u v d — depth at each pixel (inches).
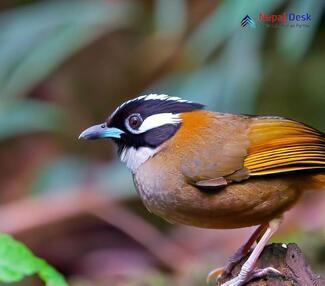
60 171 571.2
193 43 557.9
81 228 526.9
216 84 497.7
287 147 310.3
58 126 621.9
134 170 325.7
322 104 538.6
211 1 587.2
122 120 326.3
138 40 640.4
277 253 298.5
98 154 635.5
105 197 531.2
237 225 319.0
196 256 489.7
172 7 575.5
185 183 309.1
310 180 315.6
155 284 446.6
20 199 609.9
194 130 317.7
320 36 525.3
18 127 587.2
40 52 562.3
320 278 293.3
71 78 668.1
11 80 565.9
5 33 575.8
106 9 593.3
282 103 539.2
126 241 526.3
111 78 663.1
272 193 309.0
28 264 244.1
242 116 326.0
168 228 549.0
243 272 295.9
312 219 479.2
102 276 485.7
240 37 487.2
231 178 306.3
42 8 593.6
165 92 526.9
